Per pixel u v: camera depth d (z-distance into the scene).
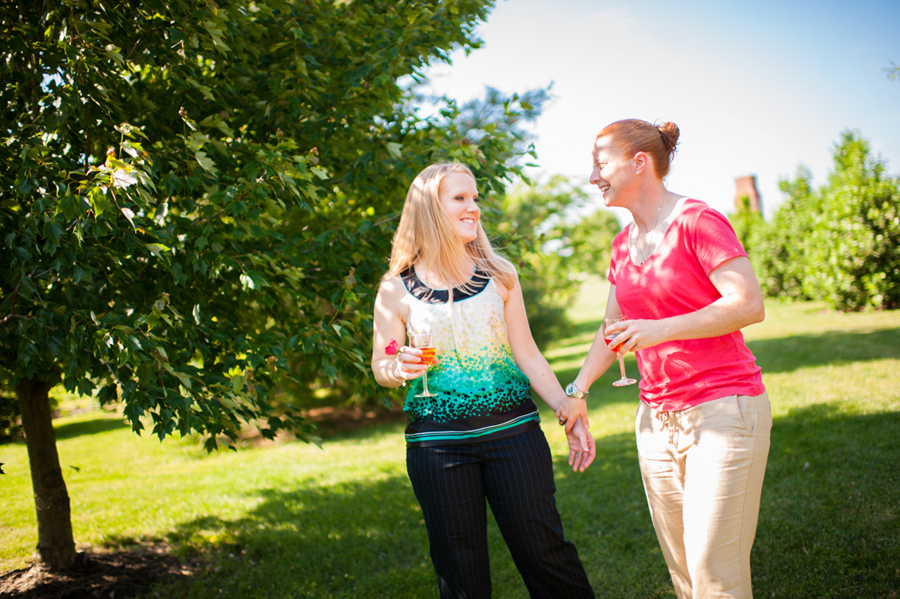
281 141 3.04
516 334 2.22
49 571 3.59
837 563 2.87
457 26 3.79
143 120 3.20
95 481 6.61
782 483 4.10
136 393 2.37
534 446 1.93
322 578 3.48
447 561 1.87
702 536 1.74
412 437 1.95
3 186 2.44
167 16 2.82
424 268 2.07
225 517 4.81
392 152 3.49
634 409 8.38
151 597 3.35
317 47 3.72
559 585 1.92
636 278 2.00
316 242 3.42
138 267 2.96
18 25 2.55
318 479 6.07
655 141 1.99
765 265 20.45
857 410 5.84
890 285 13.80
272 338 3.04
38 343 2.36
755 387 1.81
